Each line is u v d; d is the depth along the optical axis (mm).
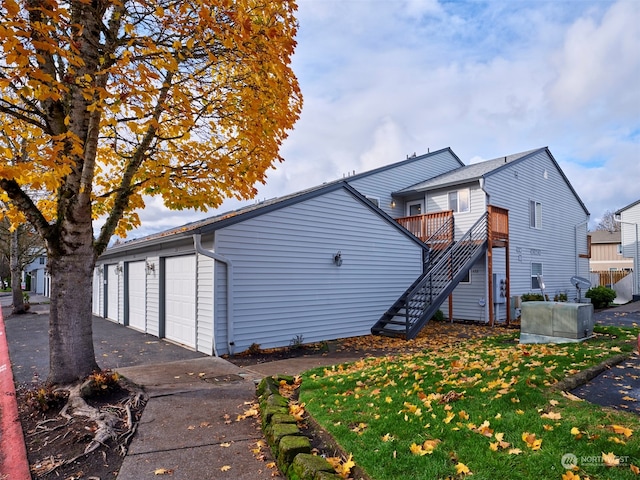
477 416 3551
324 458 3041
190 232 8148
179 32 5059
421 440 3213
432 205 16297
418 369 5602
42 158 4219
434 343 9719
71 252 5156
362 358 7855
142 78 4328
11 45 3455
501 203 15359
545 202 18219
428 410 3826
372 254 11609
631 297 20281
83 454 3557
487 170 15344
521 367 5168
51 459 3482
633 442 2883
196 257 8922
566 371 4891
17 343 9664
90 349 5266
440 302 11500
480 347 7785
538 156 17875
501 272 15344
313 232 10086
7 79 3871
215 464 3334
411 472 2750
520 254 16359
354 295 11031
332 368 6547
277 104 5961
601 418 3367
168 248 10297
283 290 9375
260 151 6398
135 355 8258
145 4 4551
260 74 5684
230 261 8422
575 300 17578
